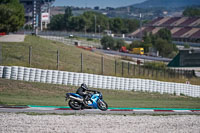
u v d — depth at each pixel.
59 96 92.31
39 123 50.50
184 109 79.44
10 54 140.38
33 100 78.56
